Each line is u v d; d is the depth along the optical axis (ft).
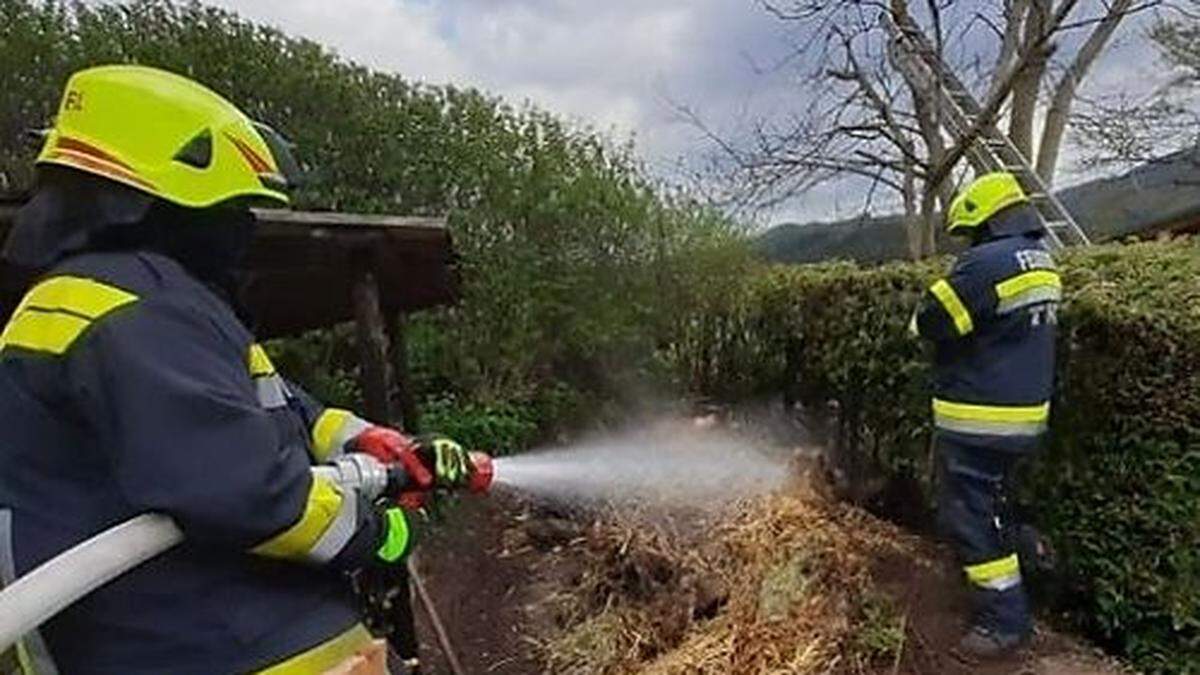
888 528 15.58
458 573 15.53
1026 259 12.35
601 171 21.97
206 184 4.67
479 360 20.29
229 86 18.45
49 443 4.43
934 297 12.67
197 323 4.47
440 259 11.45
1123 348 12.53
